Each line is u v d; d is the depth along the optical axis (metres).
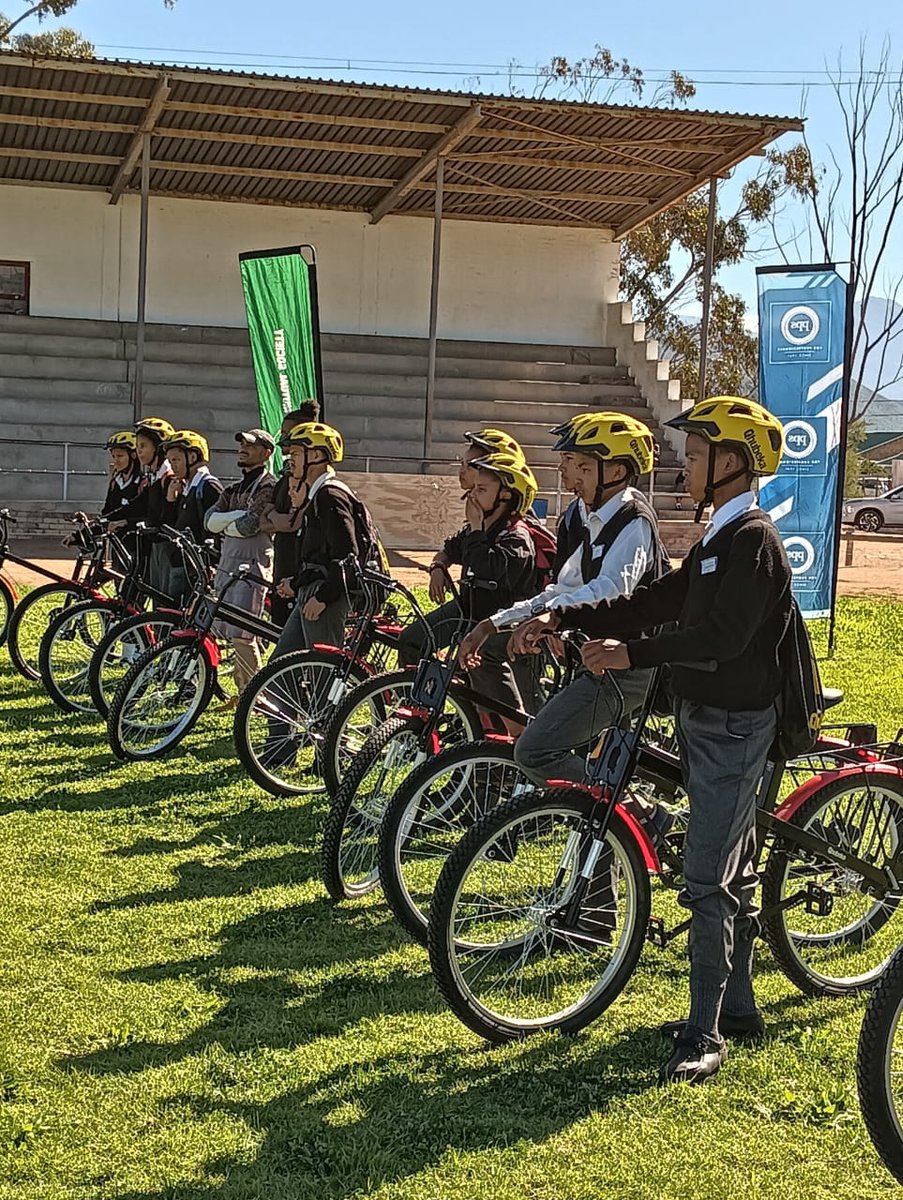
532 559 5.81
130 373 25.08
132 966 4.66
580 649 4.12
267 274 11.57
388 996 4.48
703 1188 3.38
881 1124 3.32
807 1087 3.92
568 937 4.24
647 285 40.88
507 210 27.55
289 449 7.05
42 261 26.05
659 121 21.02
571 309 28.84
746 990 4.29
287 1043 4.12
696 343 40.41
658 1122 3.69
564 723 4.62
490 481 5.76
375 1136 3.58
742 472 3.95
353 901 5.34
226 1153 3.49
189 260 26.77
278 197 26.84
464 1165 3.45
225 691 8.94
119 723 7.27
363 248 27.64
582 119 21.02
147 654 7.35
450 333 28.30
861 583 19.95
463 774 4.97
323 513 6.93
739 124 21.08
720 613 3.81
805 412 11.55
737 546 3.85
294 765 6.82
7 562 17.19
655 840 4.36
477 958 4.38
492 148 23.30
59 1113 3.66
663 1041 4.19
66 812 6.42
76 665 8.63
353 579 6.86
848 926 4.91
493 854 4.19
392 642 6.61
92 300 26.34
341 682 6.59
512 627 5.18
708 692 3.97
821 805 4.49
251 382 25.64
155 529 7.75
